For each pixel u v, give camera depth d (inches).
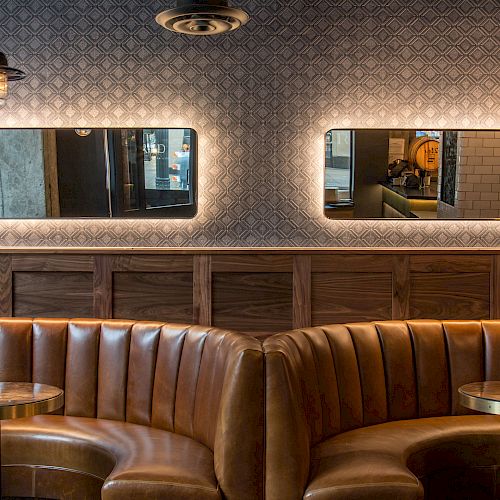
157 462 139.4
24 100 221.9
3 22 220.2
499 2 217.2
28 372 177.2
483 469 164.2
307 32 217.8
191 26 162.4
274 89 219.1
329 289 217.2
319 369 157.6
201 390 154.6
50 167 222.8
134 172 222.4
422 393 175.6
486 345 179.0
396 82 219.0
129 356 171.3
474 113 220.2
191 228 223.3
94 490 155.5
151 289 217.8
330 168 220.7
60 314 219.1
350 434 159.5
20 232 224.8
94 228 223.9
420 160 220.5
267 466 132.2
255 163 221.3
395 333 176.1
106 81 220.4
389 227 221.9
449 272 216.5
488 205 221.5
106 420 171.2
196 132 220.7
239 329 217.8
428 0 217.0
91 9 218.8
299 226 222.7
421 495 130.9
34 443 161.5
